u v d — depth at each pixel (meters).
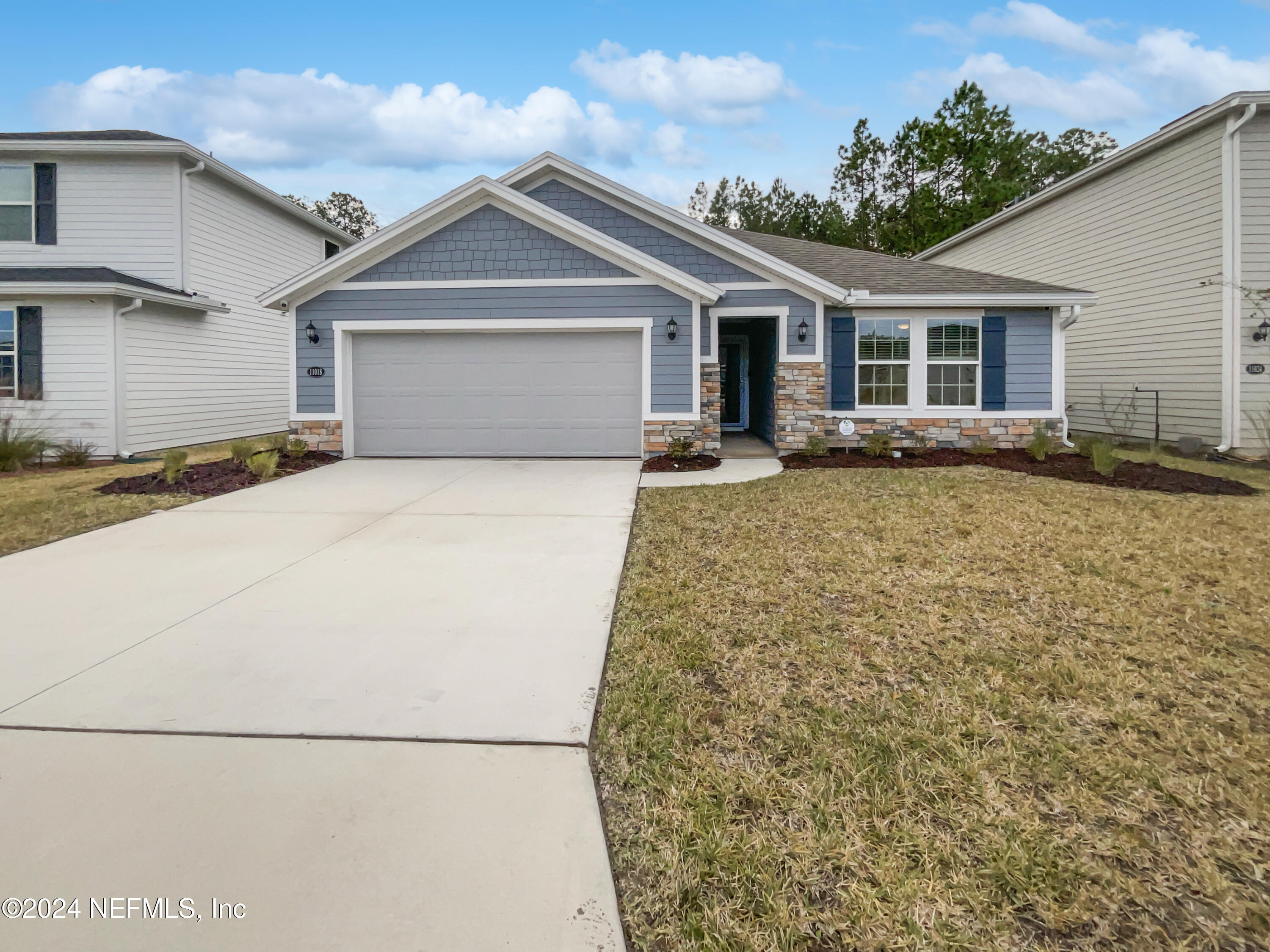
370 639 4.02
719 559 5.56
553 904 2.07
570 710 3.20
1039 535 6.14
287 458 10.88
